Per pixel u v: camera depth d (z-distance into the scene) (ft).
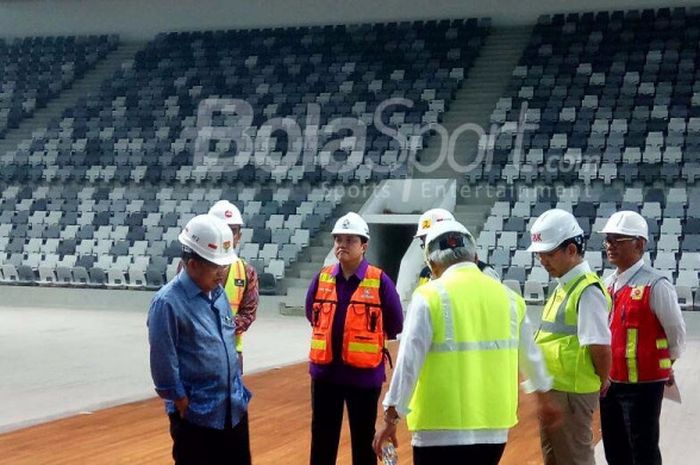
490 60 73.87
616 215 15.48
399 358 10.87
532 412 25.66
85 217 67.67
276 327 48.85
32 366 33.45
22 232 67.72
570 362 13.06
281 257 58.75
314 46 79.56
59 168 73.05
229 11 85.66
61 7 91.25
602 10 74.23
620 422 15.20
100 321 51.03
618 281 15.39
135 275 59.67
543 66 70.03
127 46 88.33
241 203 64.64
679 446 21.45
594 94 66.23
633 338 14.88
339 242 16.14
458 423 10.78
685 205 54.95
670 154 58.75
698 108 62.44
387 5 80.53
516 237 54.80
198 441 12.17
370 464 15.84
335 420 16.11
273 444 21.04
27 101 82.79
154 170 70.23
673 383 15.38
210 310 12.39
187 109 76.23
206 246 12.12
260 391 28.66
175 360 11.87
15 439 20.98
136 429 22.24
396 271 63.57
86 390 28.12
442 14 78.84
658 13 71.92
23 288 62.08
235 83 77.87
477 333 11.07
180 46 84.33
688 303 47.57
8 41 91.45
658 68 67.21
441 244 11.66
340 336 15.93
